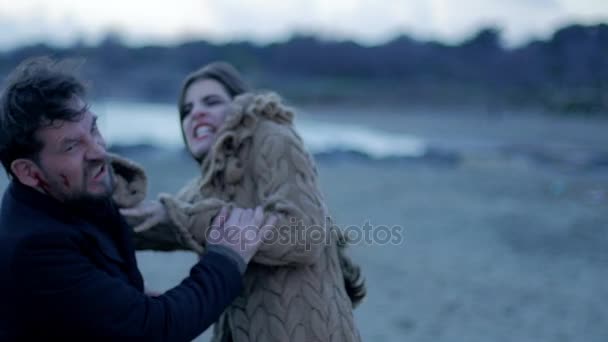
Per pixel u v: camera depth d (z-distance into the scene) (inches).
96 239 56.9
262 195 69.9
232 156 73.5
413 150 764.0
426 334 188.2
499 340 185.3
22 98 53.5
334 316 69.6
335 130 1168.2
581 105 1724.9
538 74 2571.4
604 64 2306.8
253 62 3560.5
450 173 560.4
